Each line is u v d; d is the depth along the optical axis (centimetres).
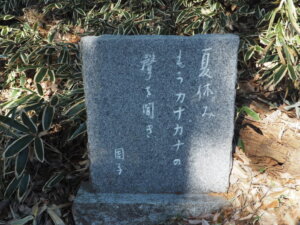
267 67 126
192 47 74
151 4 159
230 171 89
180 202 85
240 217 84
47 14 172
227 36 75
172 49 75
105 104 80
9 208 93
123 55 75
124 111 80
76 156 106
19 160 89
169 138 83
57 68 130
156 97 79
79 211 85
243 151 99
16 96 117
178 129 82
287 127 102
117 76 77
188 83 78
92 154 85
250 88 124
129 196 87
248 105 115
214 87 78
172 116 81
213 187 88
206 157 85
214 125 82
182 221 85
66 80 133
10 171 95
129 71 77
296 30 101
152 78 77
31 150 101
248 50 121
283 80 122
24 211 93
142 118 81
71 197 95
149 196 87
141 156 85
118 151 84
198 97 79
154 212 85
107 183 88
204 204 84
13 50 140
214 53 75
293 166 92
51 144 107
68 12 175
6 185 96
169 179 87
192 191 89
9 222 88
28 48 137
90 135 83
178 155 85
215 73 77
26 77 136
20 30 153
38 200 95
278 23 112
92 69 77
